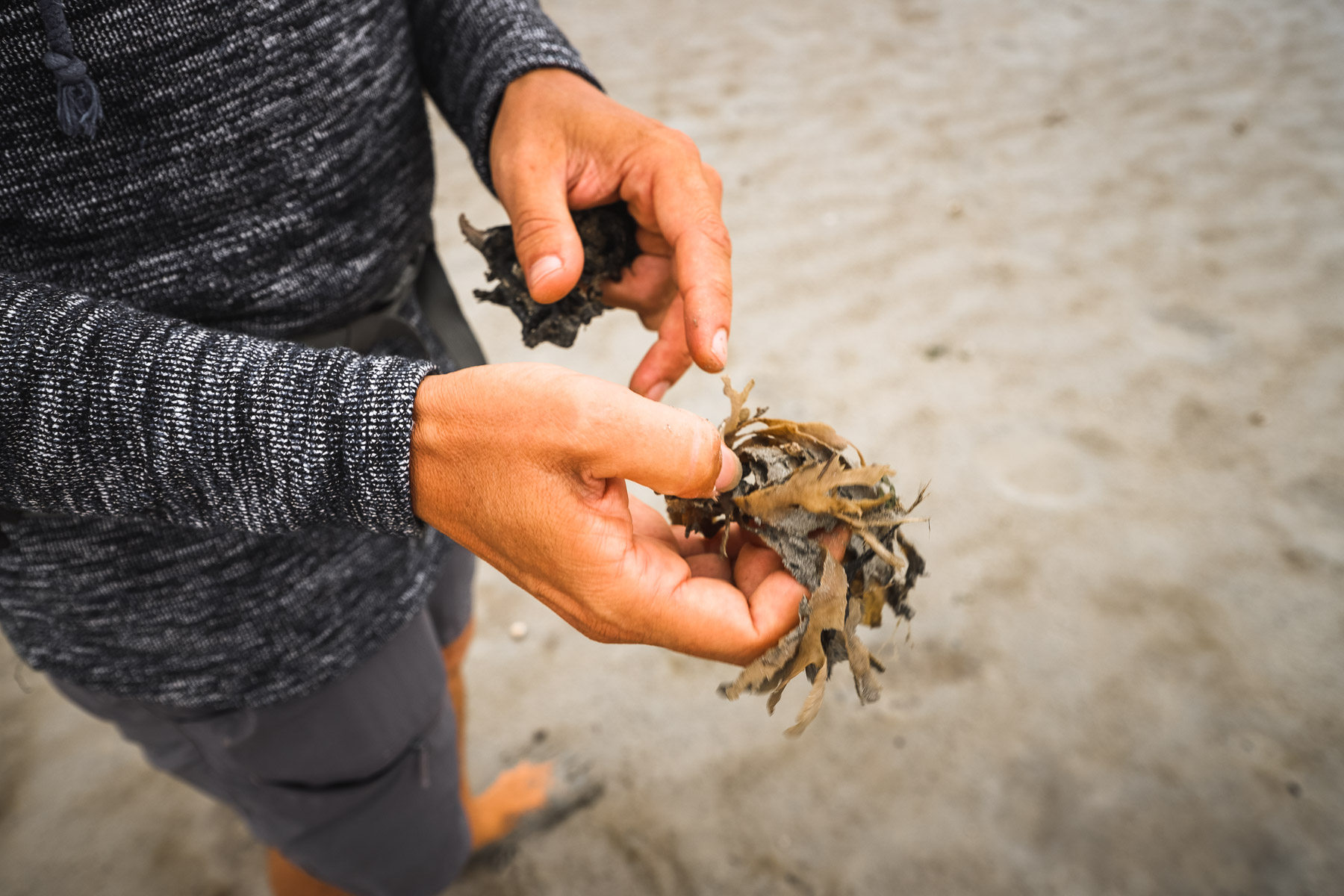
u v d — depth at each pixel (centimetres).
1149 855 71
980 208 138
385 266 44
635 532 38
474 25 45
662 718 82
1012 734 79
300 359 31
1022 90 167
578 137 42
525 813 75
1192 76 170
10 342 29
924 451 101
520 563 33
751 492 37
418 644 52
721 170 147
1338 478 98
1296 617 85
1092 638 85
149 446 30
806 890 71
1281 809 73
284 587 43
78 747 82
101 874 74
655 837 75
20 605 42
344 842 53
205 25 34
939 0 196
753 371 111
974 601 88
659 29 187
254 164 37
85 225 35
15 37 31
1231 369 111
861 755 78
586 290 45
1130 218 136
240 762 48
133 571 40
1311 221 134
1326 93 163
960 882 71
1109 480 98
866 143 153
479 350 51
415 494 32
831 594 35
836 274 126
